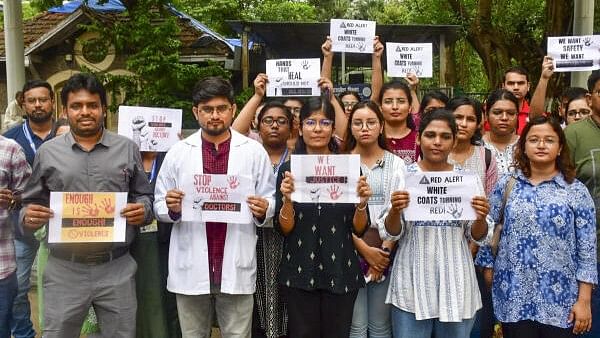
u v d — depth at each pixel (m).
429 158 3.60
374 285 3.89
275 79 4.98
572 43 5.32
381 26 10.78
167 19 10.26
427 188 3.49
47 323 3.57
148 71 10.13
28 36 14.53
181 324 3.79
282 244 3.95
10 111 6.87
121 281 3.66
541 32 15.38
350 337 3.90
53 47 13.62
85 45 11.20
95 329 4.09
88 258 3.56
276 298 3.96
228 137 3.81
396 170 3.92
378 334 3.95
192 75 10.61
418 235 3.59
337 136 4.61
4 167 3.74
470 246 3.97
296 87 4.98
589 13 8.62
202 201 3.60
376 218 3.87
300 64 4.98
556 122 3.52
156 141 4.73
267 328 3.97
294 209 3.64
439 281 3.52
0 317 3.78
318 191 3.52
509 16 15.24
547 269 3.43
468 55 18.58
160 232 4.04
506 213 3.59
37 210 3.42
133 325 3.73
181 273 3.70
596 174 3.99
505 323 3.62
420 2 17.31
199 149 3.76
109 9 12.55
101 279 3.60
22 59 9.05
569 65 5.34
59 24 12.98
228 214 3.59
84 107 3.47
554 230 3.42
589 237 3.44
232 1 20.50
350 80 11.70
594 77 4.05
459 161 4.36
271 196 3.81
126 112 4.68
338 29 5.67
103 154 3.59
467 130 4.27
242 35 11.45
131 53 13.22
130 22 10.20
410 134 4.61
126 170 3.63
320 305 3.67
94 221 3.50
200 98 3.66
